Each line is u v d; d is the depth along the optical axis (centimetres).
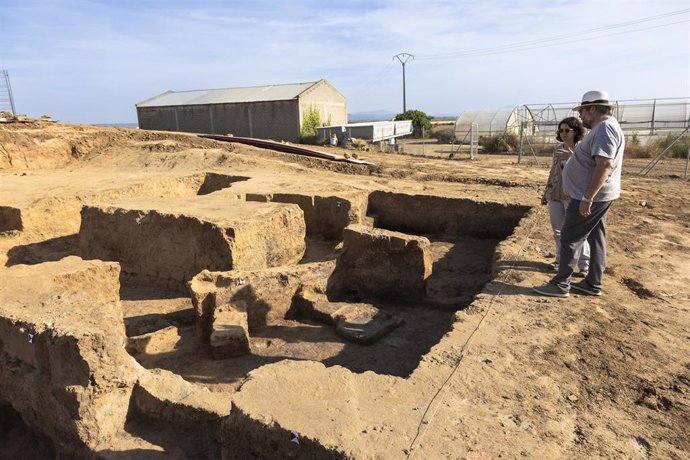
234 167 1503
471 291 681
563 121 508
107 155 1798
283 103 2730
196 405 369
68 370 363
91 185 1205
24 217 969
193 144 1811
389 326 579
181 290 752
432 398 303
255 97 2869
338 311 604
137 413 392
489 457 254
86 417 360
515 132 2453
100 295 545
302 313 630
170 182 1231
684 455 264
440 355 360
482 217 936
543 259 577
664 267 562
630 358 362
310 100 2831
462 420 284
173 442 366
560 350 370
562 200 514
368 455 245
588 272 476
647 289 490
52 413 383
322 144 2553
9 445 431
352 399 292
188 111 3005
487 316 427
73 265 543
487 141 2283
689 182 1236
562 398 312
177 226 745
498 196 988
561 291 467
